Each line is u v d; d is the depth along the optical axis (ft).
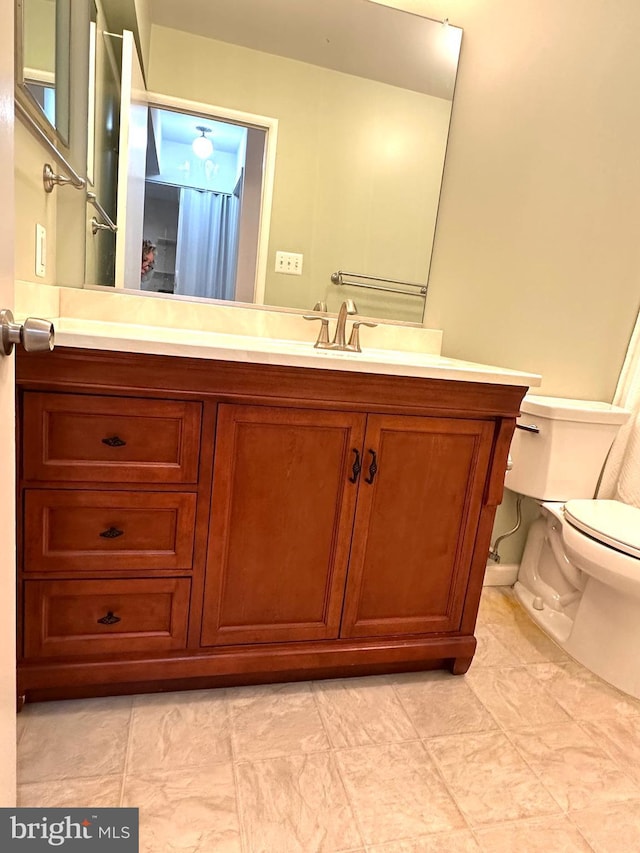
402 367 4.16
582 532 5.32
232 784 3.69
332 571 4.55
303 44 5.39
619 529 5.13
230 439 4.06
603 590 5.35
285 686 4.74
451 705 4.71
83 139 4.95
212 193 5.39
